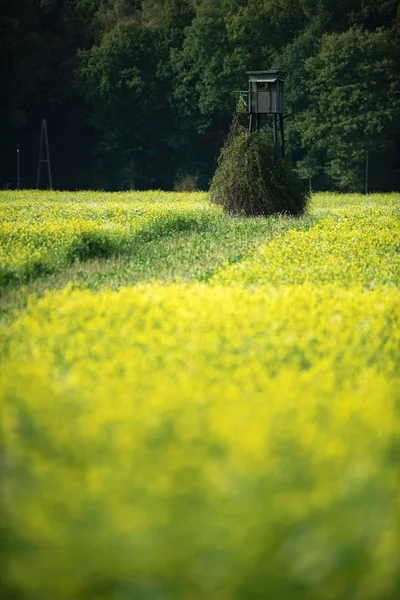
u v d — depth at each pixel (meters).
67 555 13.34
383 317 34.78
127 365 23.70
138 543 13.29
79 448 16.38
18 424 18.30
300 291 40.72
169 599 13.02
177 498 14.08
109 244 68.81
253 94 106.69
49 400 19.44
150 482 14.47
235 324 31.16
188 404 18.45
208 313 32.91
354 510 13.89
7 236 71.06
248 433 15.78
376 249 66.38
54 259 59.97
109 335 29.08
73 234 71.06
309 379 22.36
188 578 13.06
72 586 13.23
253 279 49.94
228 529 13.31
